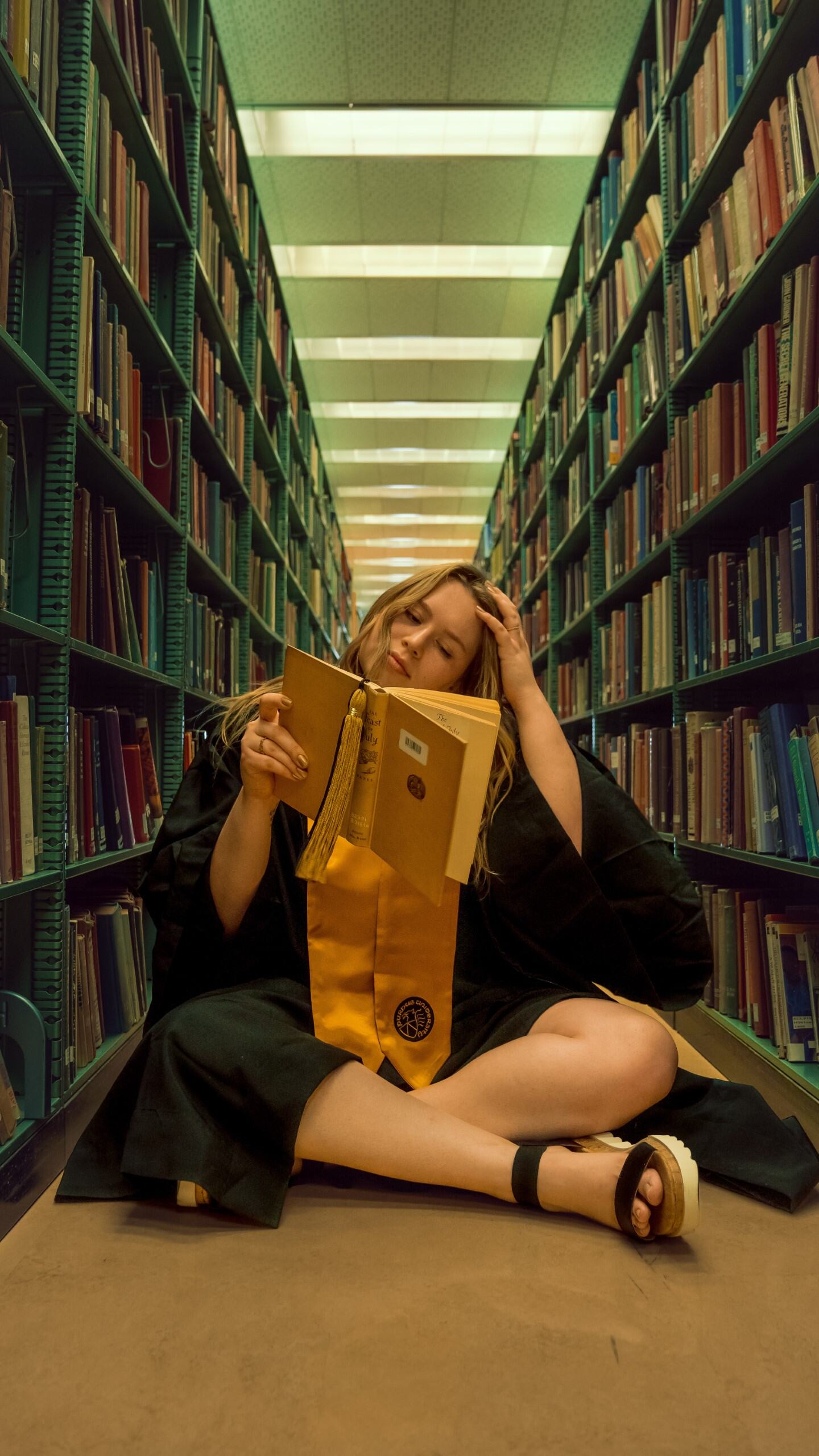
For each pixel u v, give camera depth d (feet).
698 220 7.84
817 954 5.47
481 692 4.65
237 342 11.66
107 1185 3.58
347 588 33.63
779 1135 3.94
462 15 11.97
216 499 10.41
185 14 8.56
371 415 25.04
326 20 12.07
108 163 6.20
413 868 3.11
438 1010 4.00
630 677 10.01
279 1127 3.39
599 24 12.15
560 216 16.21
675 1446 2.18
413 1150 3.42
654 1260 3.11
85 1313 2.75
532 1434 2.21
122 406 6.56
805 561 5.51
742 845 6.28
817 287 5.25
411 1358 2.52
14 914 4.92
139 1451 2.16
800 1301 2.85
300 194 15.61
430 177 15.17
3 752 4.51
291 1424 2.25
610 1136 3.75
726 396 6.93
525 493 19.72
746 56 6.42
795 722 5.64
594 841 4.57
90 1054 5.61
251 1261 3.08
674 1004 4.59
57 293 5.24
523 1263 3.07
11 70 4.38
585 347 12.80
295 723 3.58
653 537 9.22
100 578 6.34
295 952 4.19
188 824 4.41
